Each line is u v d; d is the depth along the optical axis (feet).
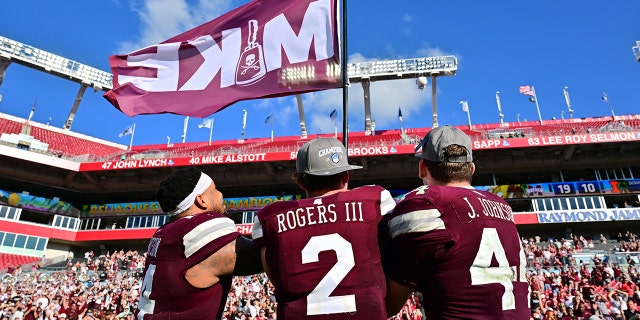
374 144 140.05
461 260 6.72
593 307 44.98
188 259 7.76
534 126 152.66
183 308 7.54
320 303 6.59
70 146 166.61
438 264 6.84
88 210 146.51
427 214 6.89
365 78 165.48
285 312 6.74
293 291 6.79
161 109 22.44
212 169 142.00
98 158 150.41
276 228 7.32
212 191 9.38
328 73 20.27
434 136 8.43
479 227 6.94
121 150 173.68
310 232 7.11
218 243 7.88
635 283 61.16
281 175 140.15
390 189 143.74
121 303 60.70
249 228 133.08
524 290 7.08
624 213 113.91
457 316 6.49
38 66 164.66
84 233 139.64
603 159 126.72
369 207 7.47
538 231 123.65
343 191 7.80
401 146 130.52
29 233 131.64
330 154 8.20
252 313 49.03
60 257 126.41
